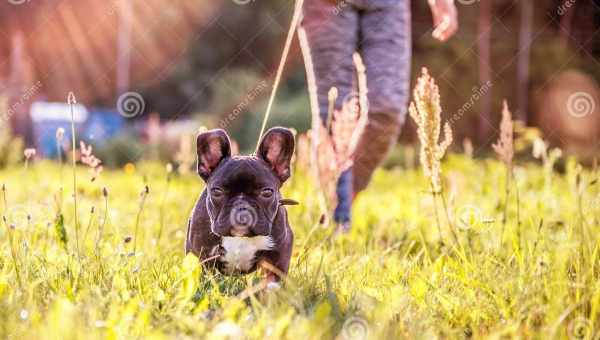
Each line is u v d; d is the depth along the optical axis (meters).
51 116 23.83
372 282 4.18
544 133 23.95
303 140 7.11
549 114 24.41
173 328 3.12
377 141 6.12
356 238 5.98
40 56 27.30
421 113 4.37
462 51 24.53
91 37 29.17
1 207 6.44
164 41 32.00
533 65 25.02
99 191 8.80
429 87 4.35
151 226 5.92
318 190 5.64
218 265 4.12
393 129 6.12
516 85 25.14
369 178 6.39
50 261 4.15
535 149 6.90
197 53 33.12
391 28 6.04
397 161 17.98
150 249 5.04
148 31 31.67
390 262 4.80
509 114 4.68
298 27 6.24
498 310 3.54
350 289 3.94
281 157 4.16
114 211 6.88
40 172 12.19
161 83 32.25
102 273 3.94
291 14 31.30
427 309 3.59
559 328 3.18
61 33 27.53
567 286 3.54
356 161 6.21
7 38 24.39
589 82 24.56
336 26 6.02
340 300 3.65
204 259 4.10
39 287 3.75
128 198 9.09
